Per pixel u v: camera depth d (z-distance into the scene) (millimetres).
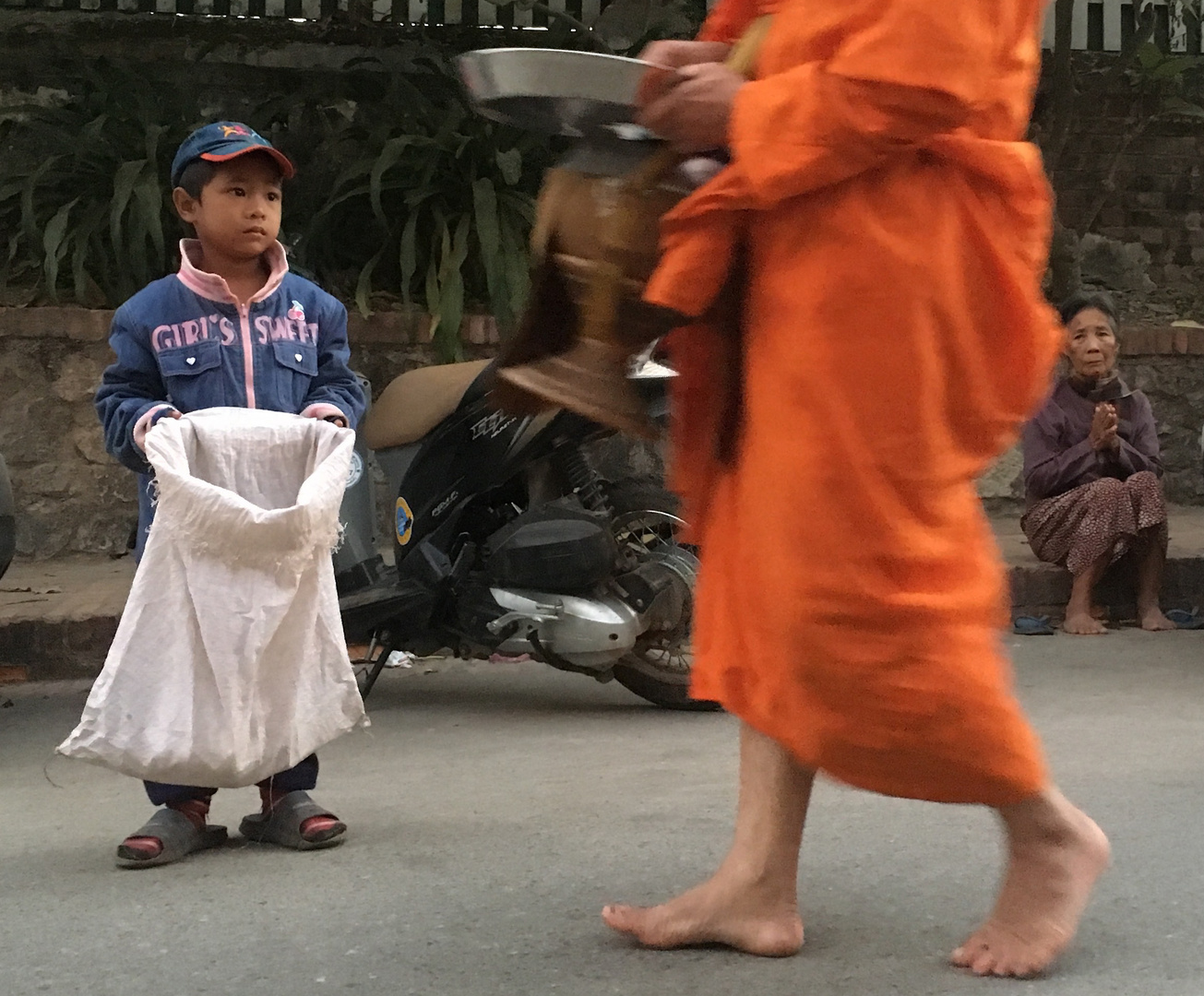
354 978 2211
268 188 3184
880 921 2406
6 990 2207
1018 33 1974
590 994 2102
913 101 1839
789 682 1976
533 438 4496
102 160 7773
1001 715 1966
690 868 2791
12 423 7230
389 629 4824
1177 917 2416
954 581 1957
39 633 5547
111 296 7555
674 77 1971
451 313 7297
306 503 2916
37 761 4242
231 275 3227
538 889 2674
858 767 1984
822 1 1908
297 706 3004
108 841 3227
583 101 1971
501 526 4711
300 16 8891
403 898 2645
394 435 4727
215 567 2906
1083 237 9898
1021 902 2145
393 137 8070
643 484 4770
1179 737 4109
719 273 2012
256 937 2439
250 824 3170
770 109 1896
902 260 1905
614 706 4938
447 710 4879
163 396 3176
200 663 2932
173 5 8773
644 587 4562
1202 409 8844
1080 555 6344
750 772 2258
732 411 2123
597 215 2037
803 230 1942
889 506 1911
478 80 2000
